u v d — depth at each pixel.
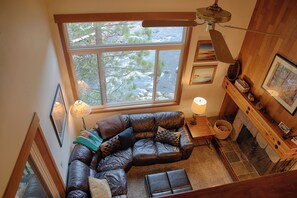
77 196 3.20
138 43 4.29
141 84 4.91
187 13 3.93
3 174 1.58
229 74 4.99
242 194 0.66
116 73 4.61
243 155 4.93
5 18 1.88
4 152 1.62
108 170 4.05
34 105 2.37
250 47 4.42
